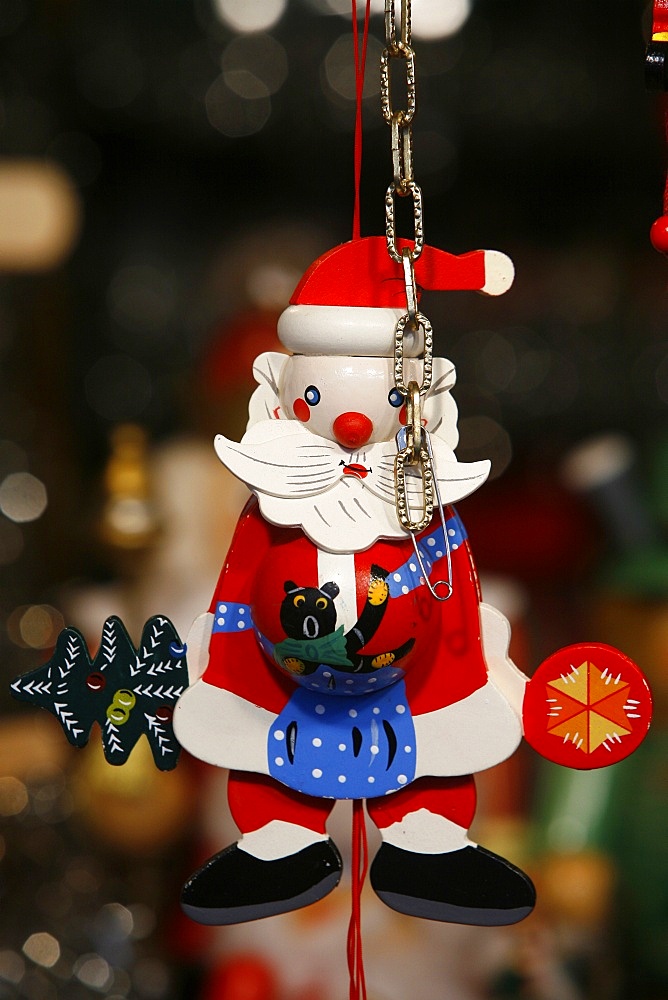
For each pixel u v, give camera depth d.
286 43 0.86
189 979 0.77
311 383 0.57
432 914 0.58
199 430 0.87
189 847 0.80
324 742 0.58
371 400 0.56
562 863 0.76
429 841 0.58
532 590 0.91
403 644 0.56
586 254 1.00
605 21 0.86
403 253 0.56
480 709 0.57
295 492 0.56
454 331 0.99
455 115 0.87
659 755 0.78
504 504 0.96
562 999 0.75
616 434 0.97
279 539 0.57
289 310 0.57
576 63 0.87
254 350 0.84
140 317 1.00
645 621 0.81
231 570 0.58
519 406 0.98
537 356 0.97
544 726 0.58
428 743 0.58
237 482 0.83
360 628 0.56
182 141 0.96
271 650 0.56
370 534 0.56
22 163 0.90
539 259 1.00
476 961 0.75
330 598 0.55
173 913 0.79
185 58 0.87
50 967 0.75
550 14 0.86
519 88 0.87
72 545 0.92
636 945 0.77
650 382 0.97
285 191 1.03
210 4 0.86
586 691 0.57
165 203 1.02
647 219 0.99
